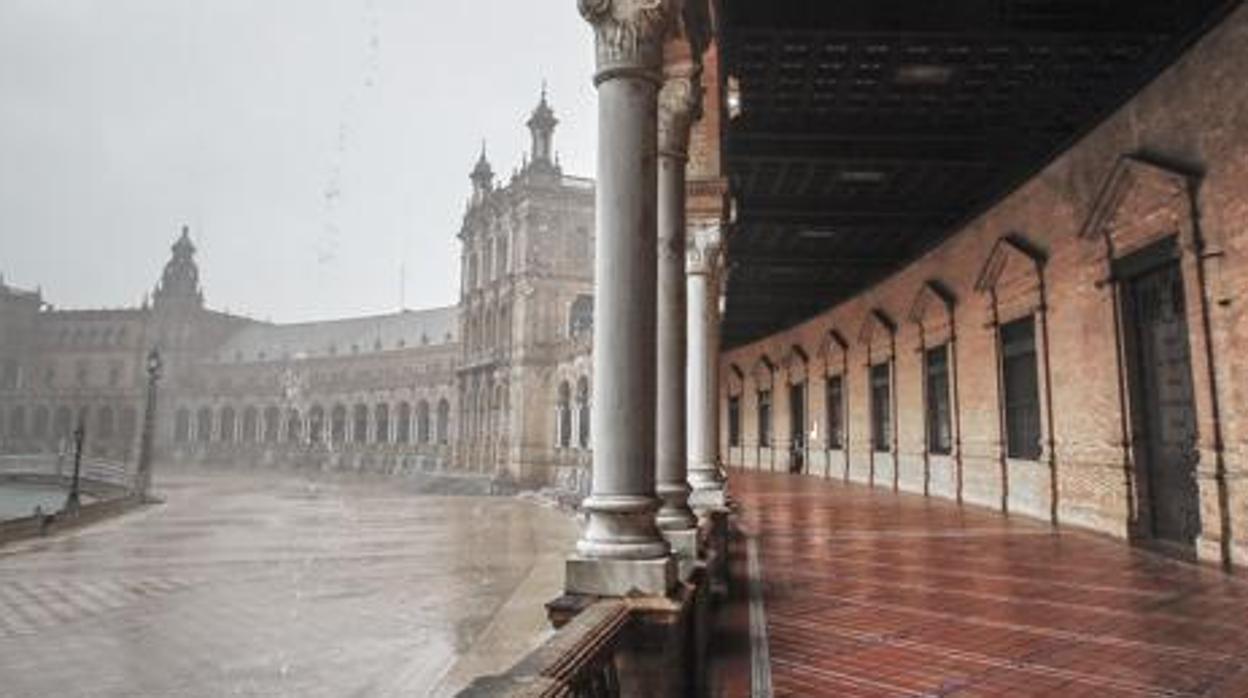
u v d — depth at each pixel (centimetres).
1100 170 1166
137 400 10631
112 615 1853
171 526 3838
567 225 6231
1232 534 903
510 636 1513
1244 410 886
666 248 582
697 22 558
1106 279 1148
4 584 2241
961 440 1672
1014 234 1445
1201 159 949
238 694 1266
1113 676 486
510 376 6156
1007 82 1113
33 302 11238
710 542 678
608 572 380
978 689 462
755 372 3469
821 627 612
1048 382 1323
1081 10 968
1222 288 916
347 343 9875
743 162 1348
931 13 984
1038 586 779
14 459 7450
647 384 407
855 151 1323
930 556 973
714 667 507
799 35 998
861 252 1997
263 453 9812
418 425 8594
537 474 5919
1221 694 452
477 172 7244
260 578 2391
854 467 2380
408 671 1388
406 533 3634
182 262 11144
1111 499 1145
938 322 1784
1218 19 902
